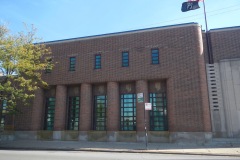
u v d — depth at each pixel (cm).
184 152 1512
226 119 2153
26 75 2361
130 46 2462
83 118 2430
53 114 2652
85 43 2641
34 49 2505
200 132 2059
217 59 2314
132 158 1198
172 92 2225
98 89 2558
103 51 2544
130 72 2389
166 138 2173
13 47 2156
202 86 2153
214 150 1622
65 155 1326
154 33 2419
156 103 2355
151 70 2331
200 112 2100
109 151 1634
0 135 2603
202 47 2300
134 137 2242
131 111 2394
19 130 2612
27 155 1314
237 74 2222
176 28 2358
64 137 2470
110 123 2320
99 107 2516
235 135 2106
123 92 2464
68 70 2623
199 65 2198
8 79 2252
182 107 2162
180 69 2247
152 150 1617
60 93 2591
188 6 2550
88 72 2534
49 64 2658
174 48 2314
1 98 2234
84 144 2047
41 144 2064
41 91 2686
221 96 2212
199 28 2328
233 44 2320
